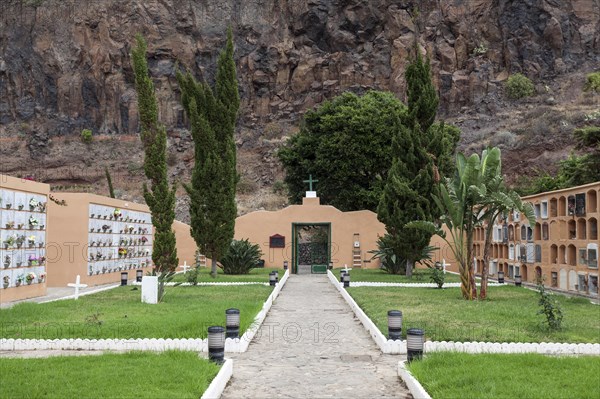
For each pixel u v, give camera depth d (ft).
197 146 98.43
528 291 74.84
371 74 300.20
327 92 304.30
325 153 156.87
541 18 287.07
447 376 29.50
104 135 323.78
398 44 299.17
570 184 115.65
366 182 158.61
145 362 32.83
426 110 95.86
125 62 328.90
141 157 308.81
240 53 325.01
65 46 335.47
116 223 98.32
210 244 98.27
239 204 256.52
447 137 166.50
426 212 93.04
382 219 96.37
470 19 300.40
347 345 42.57
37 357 35.35
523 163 225.15
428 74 96.94
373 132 152.76
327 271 121.29
